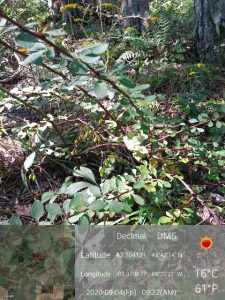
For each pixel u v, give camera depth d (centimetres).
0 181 287
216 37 428
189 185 274
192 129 282
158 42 438
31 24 192
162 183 245
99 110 281
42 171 289
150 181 249
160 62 408
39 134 287
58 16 589
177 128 316
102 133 303
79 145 294
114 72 214
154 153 277
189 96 329
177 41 427
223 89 376
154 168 251
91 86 239
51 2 607
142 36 470
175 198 259
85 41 463
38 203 197
